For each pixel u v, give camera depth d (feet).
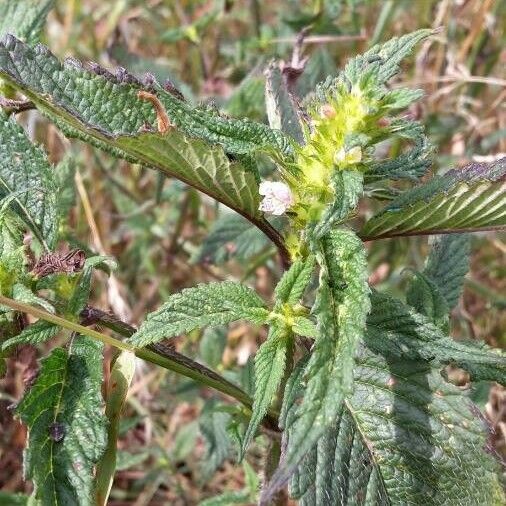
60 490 0.54
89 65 0.59
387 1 1.16
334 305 0.46
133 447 1.07
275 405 0.64
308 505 0.52
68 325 0.58
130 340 0.54
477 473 0.54
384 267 1.20
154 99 0.54
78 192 1.15
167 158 0.56
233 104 1.00
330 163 0.51
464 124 1.21
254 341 1.10
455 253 0.72
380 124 0.50
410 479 0.54
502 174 0.51
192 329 0.53
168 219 1.21
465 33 1.32
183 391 0.96
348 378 0.42
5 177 0.67
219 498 0.81
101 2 1.45
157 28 1.38
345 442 0.55
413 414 0.55
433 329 0.53
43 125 1.22
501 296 1.12
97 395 0.57
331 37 1.10
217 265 1.00
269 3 1.43
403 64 1.07
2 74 0.55
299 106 0.63
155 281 1.18
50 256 0.62
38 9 0.82
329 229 0.48
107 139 0.54
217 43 1.27
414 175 0.55
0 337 0.60
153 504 1.05
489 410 0.97
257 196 0.57
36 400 0.56
